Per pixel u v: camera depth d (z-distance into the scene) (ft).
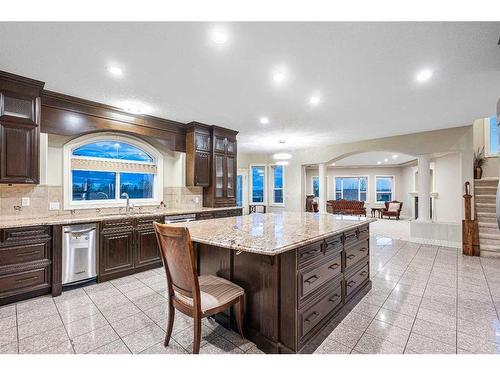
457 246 16.93
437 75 9.00
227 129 17.15
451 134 16.57
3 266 8.42
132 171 14.71
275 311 5.93
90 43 7.00
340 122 15.28
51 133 10.74
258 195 29.14
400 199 37.81
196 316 5.42
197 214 14.79
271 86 9.99
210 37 6.73
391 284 10.38
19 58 7.81
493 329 7.00
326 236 6.58
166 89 10.32
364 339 6.57
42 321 7.43
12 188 10.25
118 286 10.21
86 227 10.27
